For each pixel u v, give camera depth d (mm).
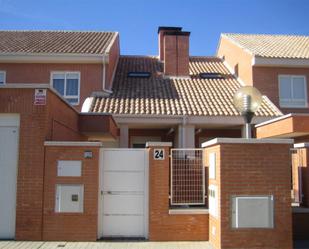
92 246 8750
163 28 22250
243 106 9242
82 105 16781
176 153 9898
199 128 17109
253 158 8672
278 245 8531
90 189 9328
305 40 21828
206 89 18172
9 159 9445
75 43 19000
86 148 9422
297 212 9859
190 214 9453
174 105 16016
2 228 9297
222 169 8594
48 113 9617
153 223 9359
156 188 9438
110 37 20344
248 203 8547
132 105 15906
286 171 8727
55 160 9375
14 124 9508
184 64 19859
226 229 8461
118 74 19984
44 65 17344
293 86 18328
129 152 9688
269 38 22328
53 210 9266
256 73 18141
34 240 9180
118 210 9555
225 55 22969
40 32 21297
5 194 9375
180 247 8781
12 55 17016
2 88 9500
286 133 13062
